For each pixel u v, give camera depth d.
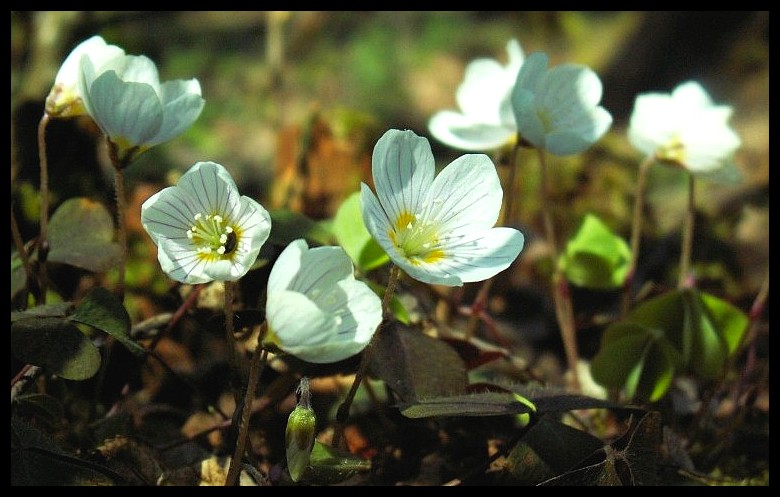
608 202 0.46
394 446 0.33
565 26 0.70
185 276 0.28
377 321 0.27
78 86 0.29
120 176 0.30
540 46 0.71
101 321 0.29
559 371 0.39
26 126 0.37
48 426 0.31
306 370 0.31
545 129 0.32
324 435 0.33
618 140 0.54
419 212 0.29
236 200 0.28
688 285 0.37
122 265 0.31
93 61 0.30
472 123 0.34
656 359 0.34
